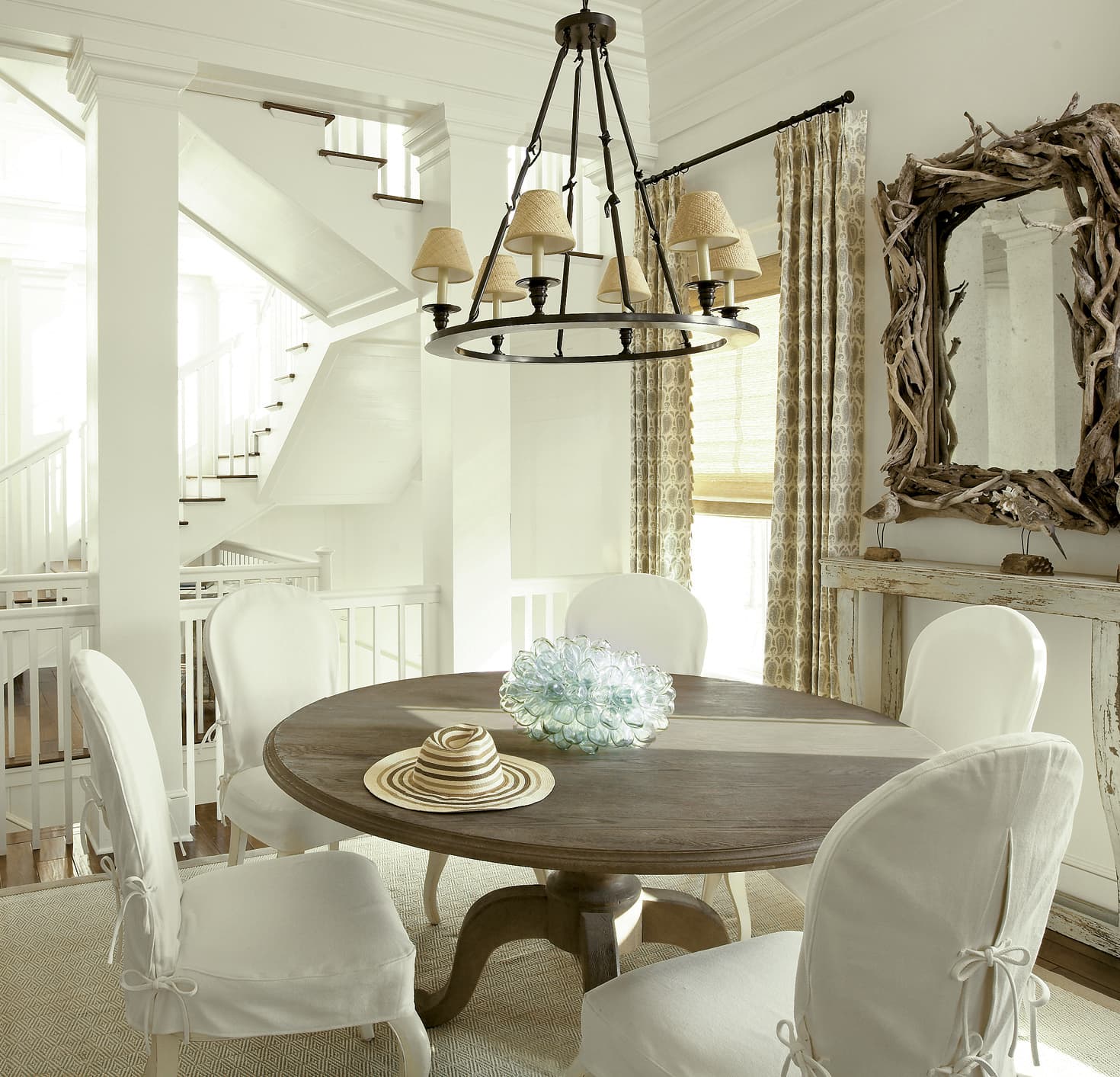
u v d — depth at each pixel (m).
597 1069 1.49
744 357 4.22
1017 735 1.18
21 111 6.19
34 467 6.99
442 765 1.73
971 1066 1.25
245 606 2.77
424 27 3.90
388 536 7.07
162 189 3.38
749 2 3.91
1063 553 2.71
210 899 1.83
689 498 4.38
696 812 1.65
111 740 1.55
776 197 3.93
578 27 1.98
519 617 5.62
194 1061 2.12
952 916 1.18
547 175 5.03
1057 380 2.80
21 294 7.18
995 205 2.95
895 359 3.21
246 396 6.94
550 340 5.16
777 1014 1.45
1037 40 2.90
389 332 4.75
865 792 1.76
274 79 3.63
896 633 3.29
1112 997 2.42
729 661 4.65
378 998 1.65
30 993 2.38
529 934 2.18
